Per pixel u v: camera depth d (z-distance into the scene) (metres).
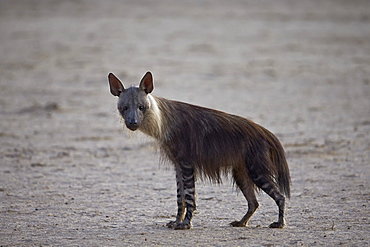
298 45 144.12
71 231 31.22
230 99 86.31
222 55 133.38
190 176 31.41
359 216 33.44
